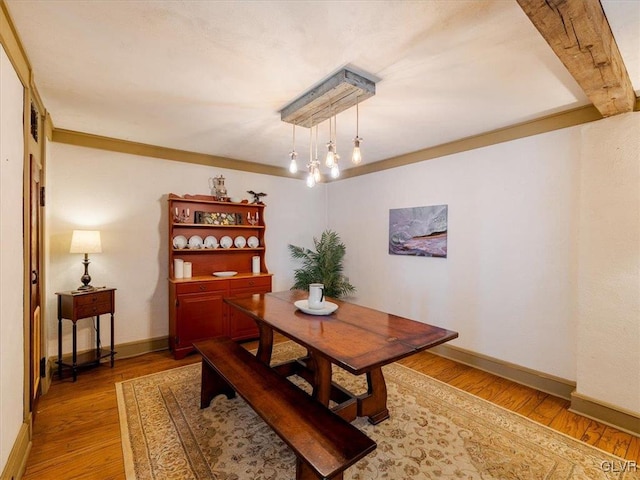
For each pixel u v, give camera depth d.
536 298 2.79
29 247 1.86
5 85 1.45
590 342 2.34
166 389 2.69
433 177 3.64
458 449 1.96
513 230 2.94
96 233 3.03
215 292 3.67
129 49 1.73
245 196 4.41
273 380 1.96
